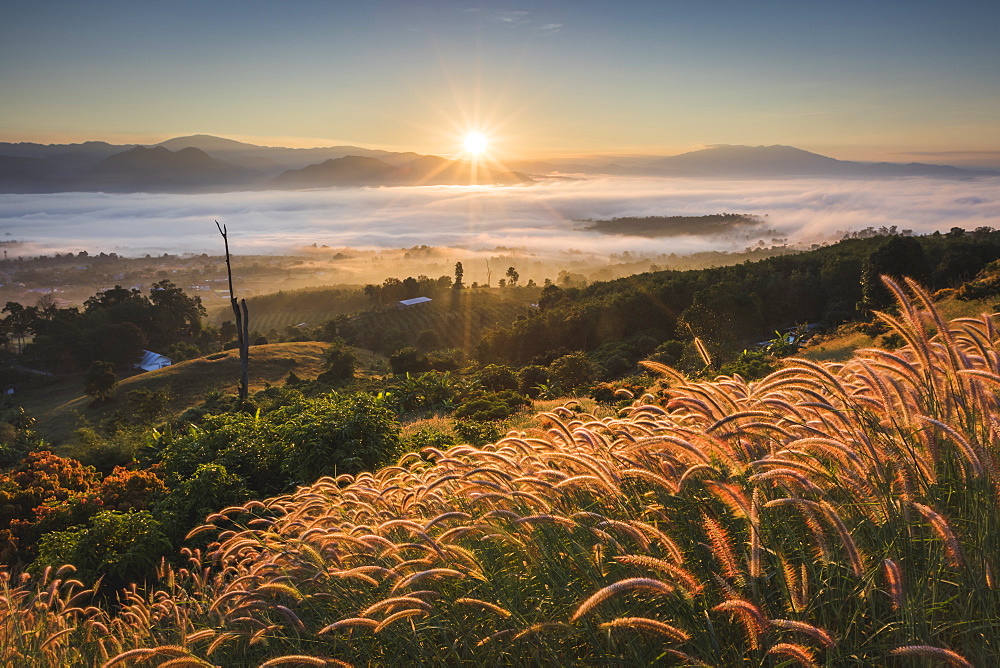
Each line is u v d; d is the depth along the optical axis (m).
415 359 73.12
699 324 33.56
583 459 2.92
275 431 12.34
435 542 2.66
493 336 86.31
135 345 136.25
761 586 2.29
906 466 2.43
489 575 2.78
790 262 84.56
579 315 78.06
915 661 1.98
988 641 1.99
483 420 21.88
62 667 4.18
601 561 2.47
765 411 2.75
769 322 70.69
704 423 3.12
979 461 2.15
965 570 2.12
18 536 9.72
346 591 3.13
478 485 3.21
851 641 2.11
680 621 2.23
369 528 3.32
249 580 3.63
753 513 2.10
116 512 9.16
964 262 50.19
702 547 2.41
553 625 2.30
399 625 2.68
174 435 17.33
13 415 76.25
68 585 7.49
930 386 2.74
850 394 2.82
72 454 17.95
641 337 61.91
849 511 2.46
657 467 2.98
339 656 2.88
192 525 9.15
